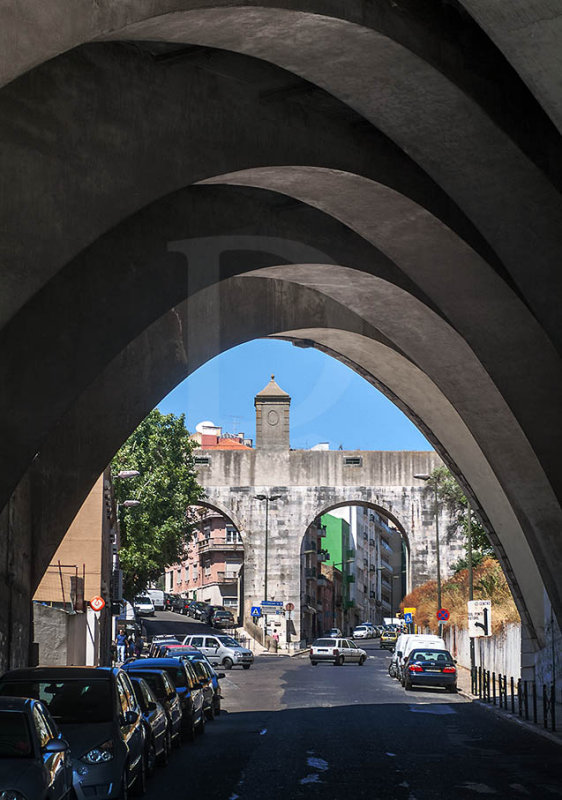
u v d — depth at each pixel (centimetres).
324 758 1823
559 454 2156
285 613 7081
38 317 1644
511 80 1543
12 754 980
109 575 4472
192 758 1820
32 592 2486
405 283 2167
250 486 7131
